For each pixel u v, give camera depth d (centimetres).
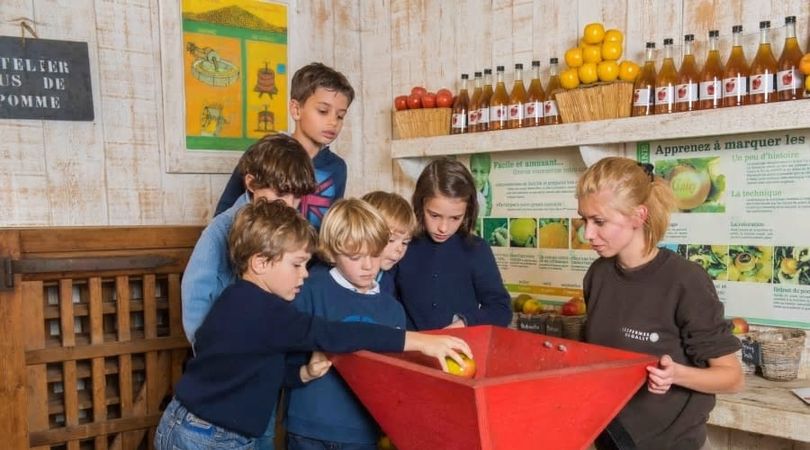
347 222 138
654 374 105
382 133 280
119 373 199
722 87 175
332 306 142
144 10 224
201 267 149
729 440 194
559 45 224
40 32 204
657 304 123
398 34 271
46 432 185
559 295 226
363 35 283
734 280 188
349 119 283
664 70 184
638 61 205
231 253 136
